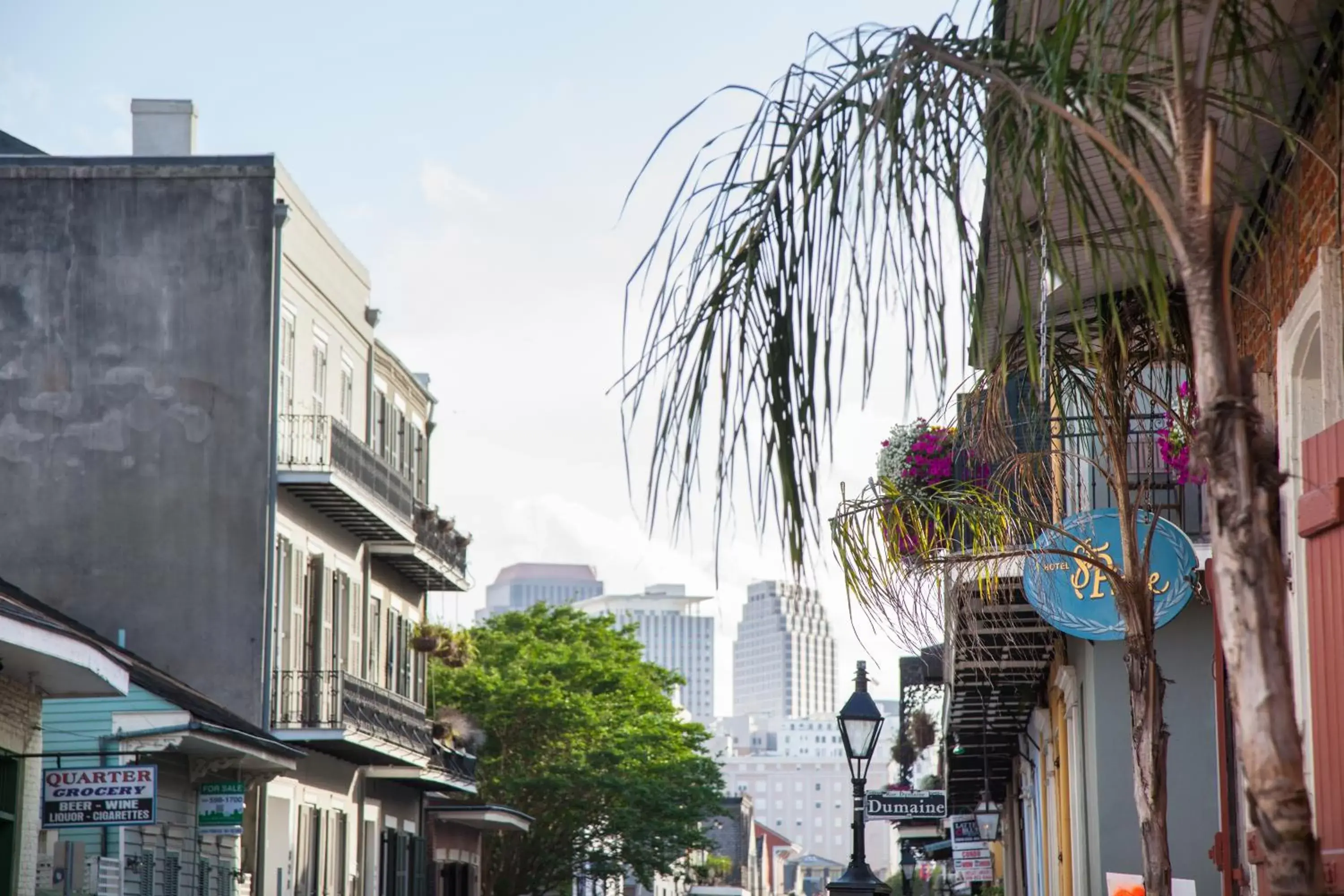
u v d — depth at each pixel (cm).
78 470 3584
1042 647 2155
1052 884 2491
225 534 3547
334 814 4025
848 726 2339
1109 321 1070
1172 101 561
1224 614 469
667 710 7275
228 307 3622
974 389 1103
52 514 3569
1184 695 1792
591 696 6912
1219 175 1048
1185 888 1216
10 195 3666
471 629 7219
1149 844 988
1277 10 795
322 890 3891
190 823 2945
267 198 3650
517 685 6662
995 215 593
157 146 3869
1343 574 887
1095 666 1864
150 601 3531
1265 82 638
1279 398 1055
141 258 3644
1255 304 989
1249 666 462
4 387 3612
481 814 5297
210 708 3195
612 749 6644
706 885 11438
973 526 1152
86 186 3666
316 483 3603
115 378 3609
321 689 3703
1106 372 1077
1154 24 570
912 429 1580
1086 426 1439
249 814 3400
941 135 586
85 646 1731
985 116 583
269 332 3609
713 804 6869
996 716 3009
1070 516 1415
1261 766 457
